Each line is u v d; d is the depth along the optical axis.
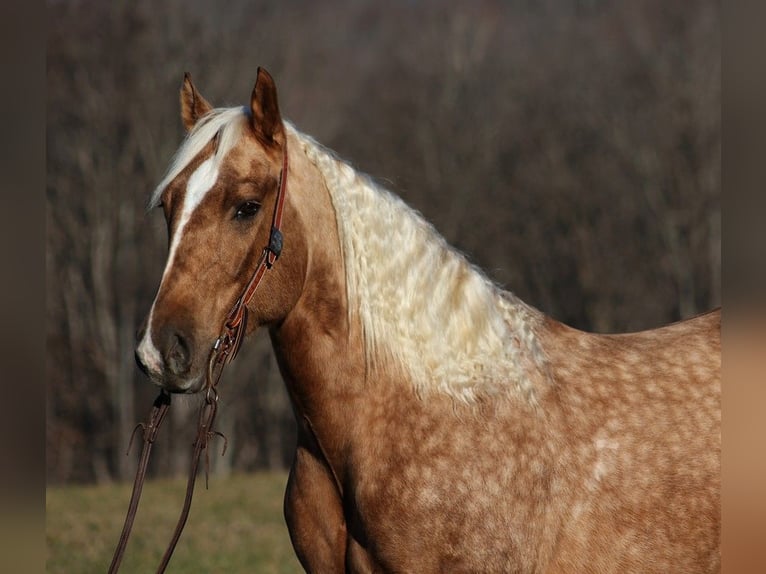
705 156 53.31
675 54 56.84
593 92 57.38
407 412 8.02
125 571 15.65
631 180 55.25
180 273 7.68
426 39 60.38
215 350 7.73
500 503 7.83
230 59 51.16
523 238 53.25
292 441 52.97
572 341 8.69
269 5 54.22
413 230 8.40
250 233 7.88
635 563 7.97
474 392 8.08
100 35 50.75
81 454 50.59
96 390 50.47
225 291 7.80
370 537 7.93
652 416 8.31
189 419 49.59
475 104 56.69
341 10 63.06
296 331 8.25
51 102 49.59
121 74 50.41
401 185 51.53
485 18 62.47
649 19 59.41
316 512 8.34
